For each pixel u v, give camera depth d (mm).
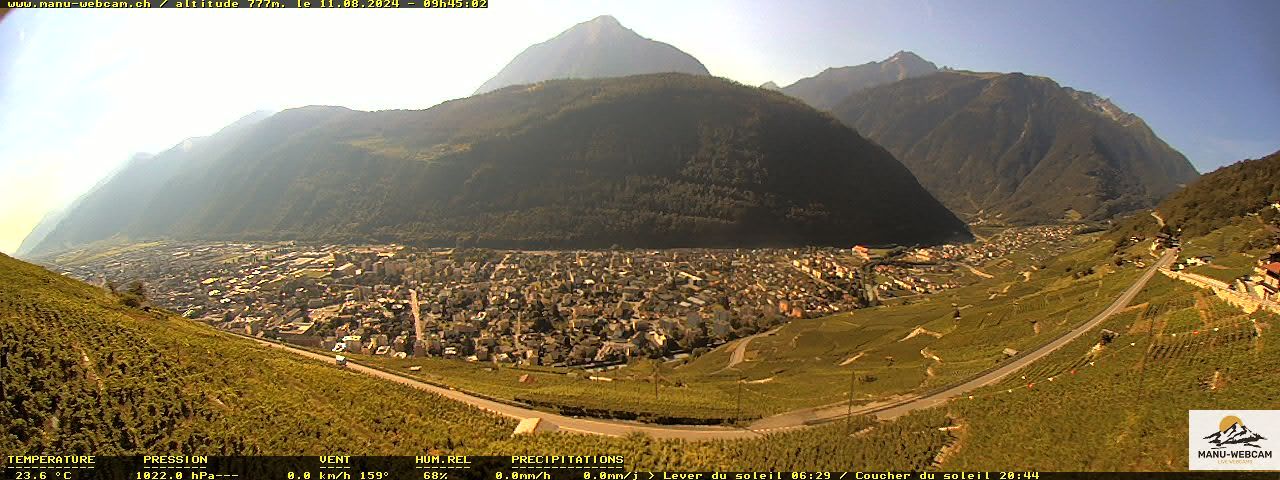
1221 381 54594
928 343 118688
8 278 78250
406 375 87062
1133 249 162500
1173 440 44969
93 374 48312
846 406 74312
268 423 48375
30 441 36562
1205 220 155875
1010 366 86312
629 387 90375
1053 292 135125
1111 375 65812
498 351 125875
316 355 107188
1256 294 78125
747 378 108250
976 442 54781
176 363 56531
